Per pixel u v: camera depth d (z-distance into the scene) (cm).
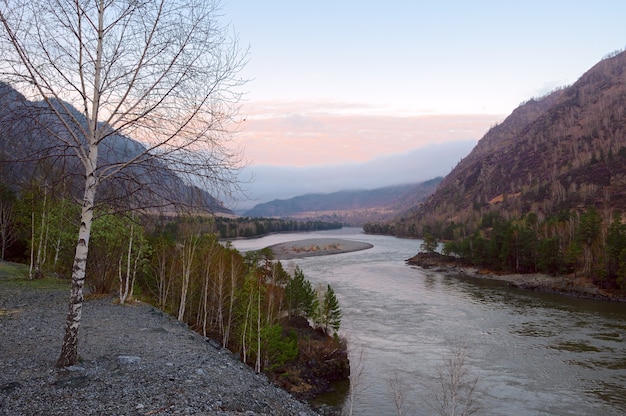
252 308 3534
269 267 5953
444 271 10925
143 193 1157
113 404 995
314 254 14625
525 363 3659
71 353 1262
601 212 15262
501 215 19875
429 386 3155
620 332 4747
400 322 5184
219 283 4131
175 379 1258
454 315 5603
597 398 2934
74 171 1152
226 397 1198
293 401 1552
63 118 1112
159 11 1097
